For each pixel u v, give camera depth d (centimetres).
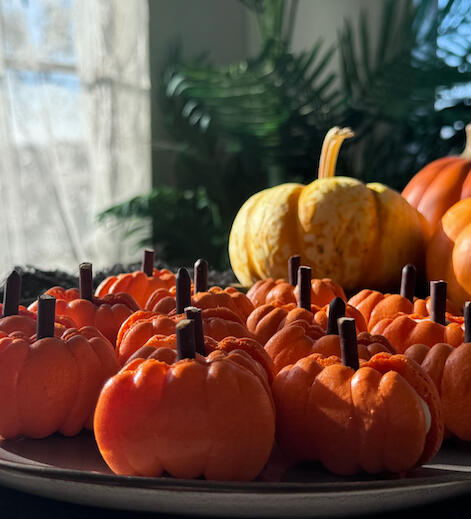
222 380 15
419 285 38
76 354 18
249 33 146
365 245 36
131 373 15
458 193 44
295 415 16
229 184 125
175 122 126
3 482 14
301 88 108
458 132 108
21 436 18
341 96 131
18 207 107
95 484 12
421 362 19
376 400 15
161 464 14
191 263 120
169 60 126
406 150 112
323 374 16
